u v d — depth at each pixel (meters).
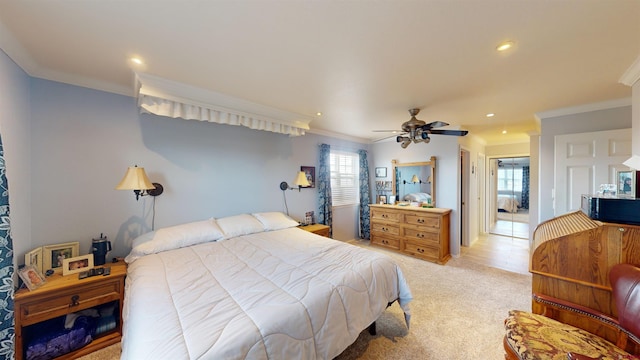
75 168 2.06
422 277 3.04
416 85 2.14
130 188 2.04
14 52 1.55
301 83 2.11
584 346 1.20
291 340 1.14
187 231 2.36
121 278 1.85
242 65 1.78
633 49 1.52
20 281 1.66
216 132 2.91
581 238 1.43
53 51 1.59
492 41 1.45
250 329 1.05
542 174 3.01
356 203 5.02
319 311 1.31
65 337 1.64
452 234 3.88
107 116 2.21
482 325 2.03
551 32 1.35
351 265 1.78
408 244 3.94
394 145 4.77
